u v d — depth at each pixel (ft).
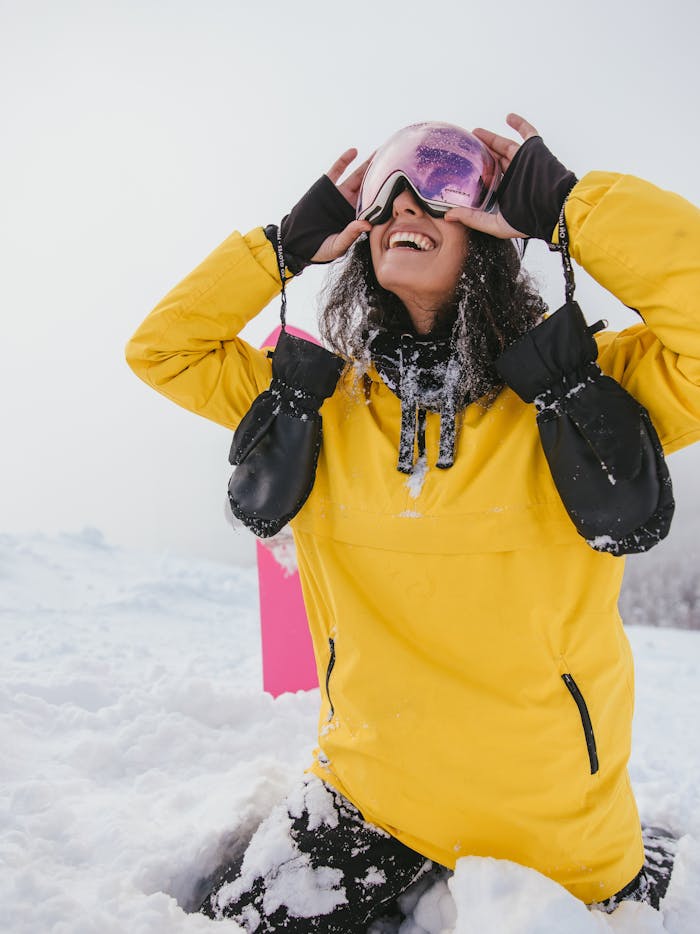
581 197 4.50
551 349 4.36
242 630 12.76
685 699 10.29
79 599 13.61
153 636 11.91
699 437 4.62
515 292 5.13
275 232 5.32
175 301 5.28
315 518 5.07
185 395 5.47
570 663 4.68
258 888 4.93
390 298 5.30
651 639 14.02
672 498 4.39
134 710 7.92
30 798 6.03
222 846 5.68
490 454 4.71
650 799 7.02
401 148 4.91
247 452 4.98
